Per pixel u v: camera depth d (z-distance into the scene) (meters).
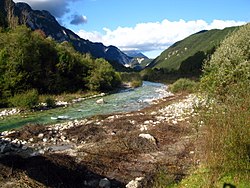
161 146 17.72
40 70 52.09
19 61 47.72
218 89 10.93
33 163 14.39
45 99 43.59
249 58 18.92
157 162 14.97
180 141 18.23
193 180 10.40
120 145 17.84
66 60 60.03
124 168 14.65
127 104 43.12
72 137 21.94
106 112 36.09
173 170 13.52
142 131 21.48
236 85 10.15
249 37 19.20
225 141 9.20
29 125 25.64
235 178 8.98
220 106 9.88
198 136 11.59
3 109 38.72
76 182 13.30
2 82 44.16
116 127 23.89
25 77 47.75
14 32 54.16
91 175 13.97
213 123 9.66
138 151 17.00
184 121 24.19
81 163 15.12
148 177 13.09
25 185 11.78
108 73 69.69
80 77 62.78
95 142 20.16
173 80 103.38
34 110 38.25
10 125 28.94
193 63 120.56
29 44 51.78
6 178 12.34
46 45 57.81
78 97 53.78
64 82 58.09
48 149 19.25
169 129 21.30
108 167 14.81
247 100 9.27
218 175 9.34
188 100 36.97
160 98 48.62
